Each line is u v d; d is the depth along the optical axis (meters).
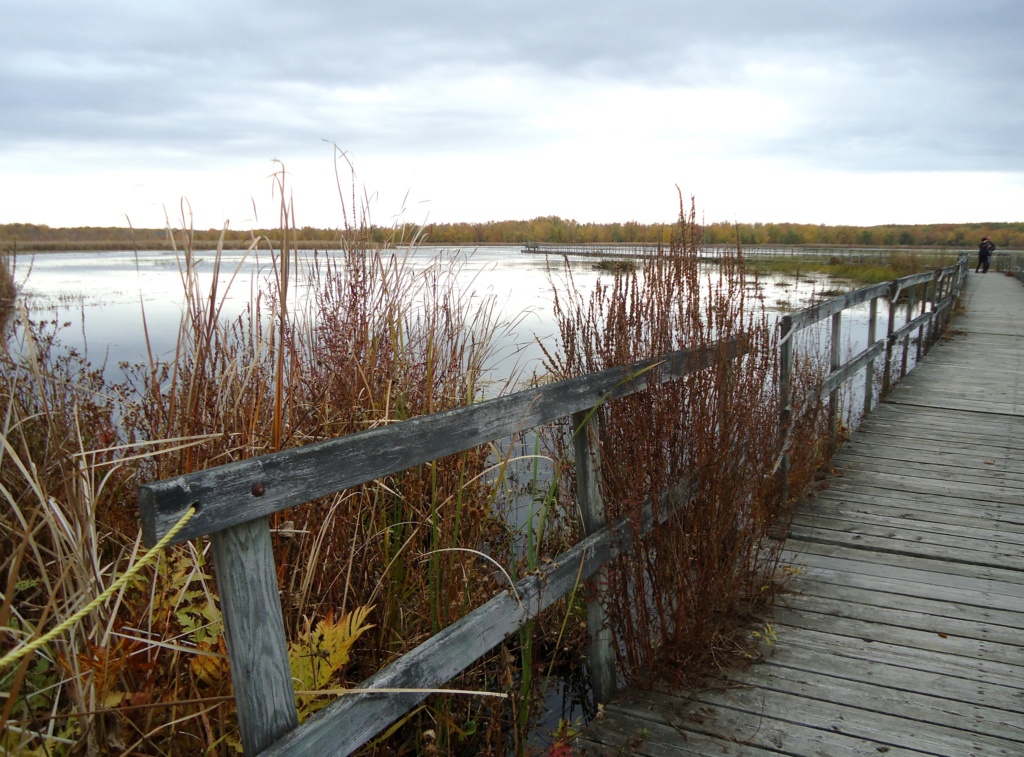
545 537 3.46
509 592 2.04
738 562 3.10
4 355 2.61
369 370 2.92
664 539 2.76
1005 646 2.89
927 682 2.64
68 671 1.64
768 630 2.96
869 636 2.98
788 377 4.11
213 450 2.12
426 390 3.13
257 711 1.26
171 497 1.08
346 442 1.43
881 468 5.25
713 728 2.39
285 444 2.14
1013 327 13.43
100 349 8.19
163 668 1.86
